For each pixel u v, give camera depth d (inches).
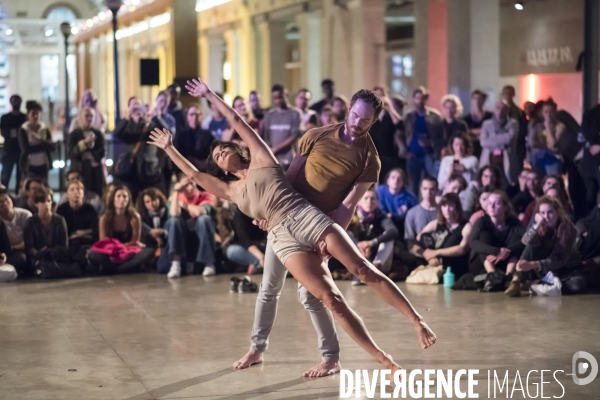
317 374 219.1
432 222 363.6
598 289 339.3
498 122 438.3
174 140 440.5
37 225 378.0
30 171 521.3
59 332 272.5
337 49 767.7
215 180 219.0
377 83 741.3
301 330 271.9
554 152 433.7
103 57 1425.9
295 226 202.1
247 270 390.0
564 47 591.8
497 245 344.2
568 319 286.0
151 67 536.1
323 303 208.8
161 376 221.0
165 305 315.6
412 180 453.7
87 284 362.0
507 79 647.1
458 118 453.1
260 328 229.0
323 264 204.4
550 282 327.9
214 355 242.1
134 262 386.3
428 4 669.3
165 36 1099.9
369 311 300.7
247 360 228.8
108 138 717.3
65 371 226.5
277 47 940.6
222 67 1144.2
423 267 360.5
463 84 615.2
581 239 350.0
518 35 635.5
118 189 389.4
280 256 204.7
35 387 212.1
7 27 1582.2
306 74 842.8
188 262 384.8
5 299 329.4
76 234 390.6
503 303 313.9
